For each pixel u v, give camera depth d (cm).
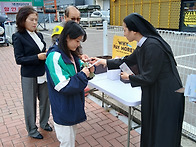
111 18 1927
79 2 3189
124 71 212
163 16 1418
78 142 272
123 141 272
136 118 318
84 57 222
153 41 174
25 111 265
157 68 173
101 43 1066
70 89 169
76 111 188
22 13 223
